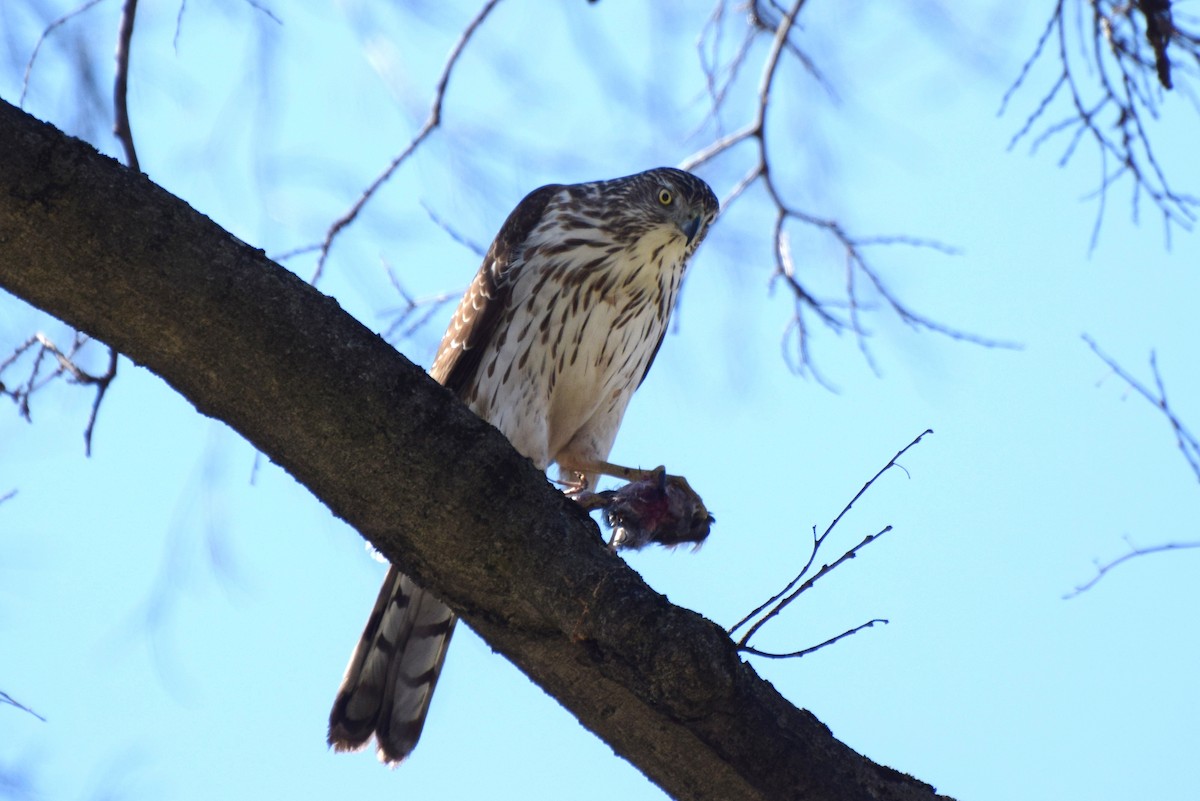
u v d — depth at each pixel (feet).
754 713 18.02
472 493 17.85
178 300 16.90
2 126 16.56
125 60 26.66
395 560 18.48
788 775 18.15
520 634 18.40
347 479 17.83
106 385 26.71
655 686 17.69
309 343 17.35
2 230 16.44
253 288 17.20
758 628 18.65
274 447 17.85
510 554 18.01
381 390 17.60
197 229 17.19
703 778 18.26
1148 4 30.50
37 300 17.04
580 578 17.90
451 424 17.89
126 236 16.72
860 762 18.80
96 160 16.94
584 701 18.45
